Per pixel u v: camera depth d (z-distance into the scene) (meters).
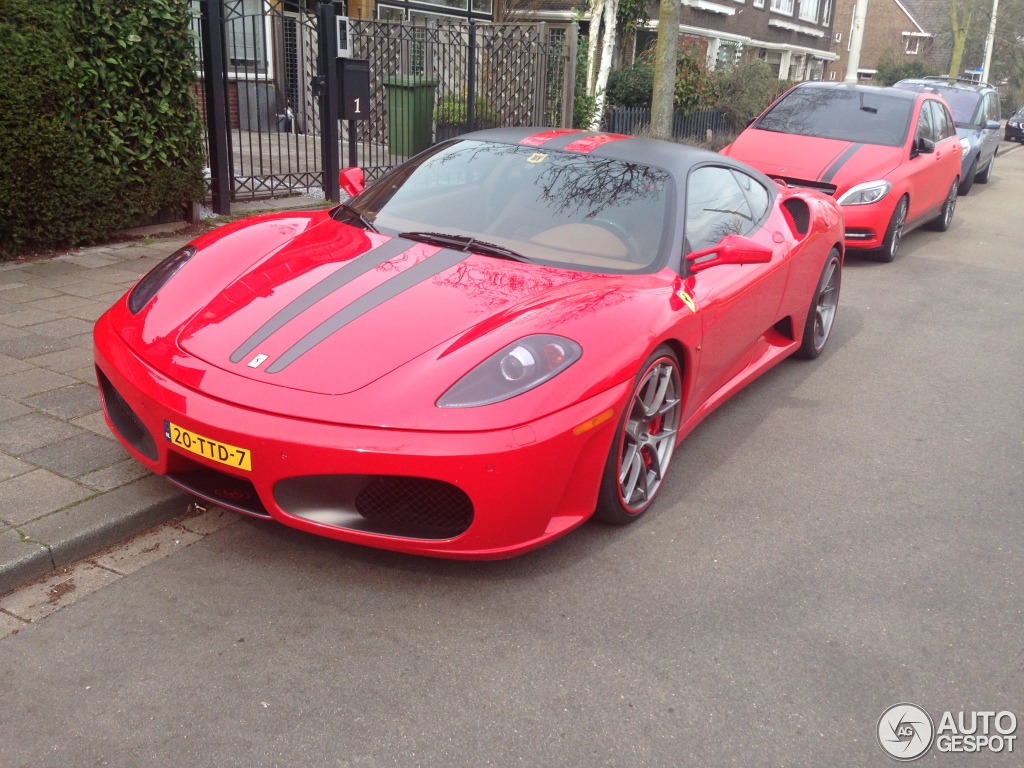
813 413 4.54
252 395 2.53
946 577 3.06
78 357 4.23
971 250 9.36
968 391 5.03
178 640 2.43
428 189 3.72
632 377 2.81
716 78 18.50
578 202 3.54
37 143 5.62
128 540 2.91
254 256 3.23
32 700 2.18
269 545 2.93
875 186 7.91
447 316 2.80
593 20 15.31
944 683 2.50
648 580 2.89
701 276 3.52
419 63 12.64
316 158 10.56
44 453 3.26
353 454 2.41
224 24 7.30
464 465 2.43
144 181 6.51
